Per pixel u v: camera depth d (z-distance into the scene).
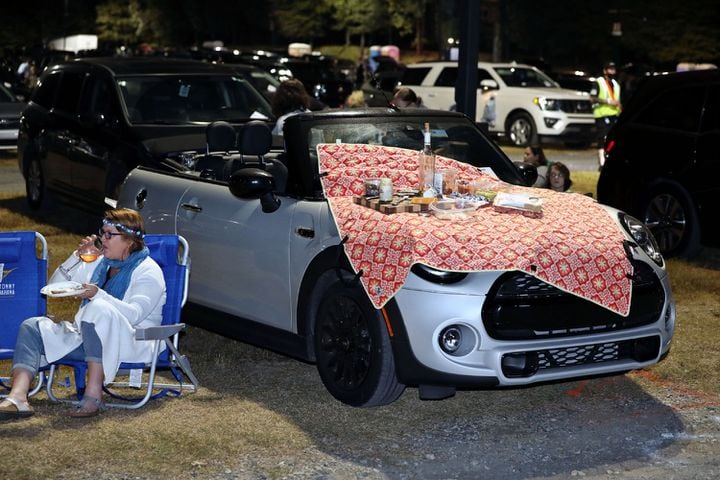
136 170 8.02
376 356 5.74
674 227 10.71
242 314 6.80
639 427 5.88
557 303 5.68
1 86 18.53
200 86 11.23
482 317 5.50
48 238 10.99
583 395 6.44
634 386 6.62
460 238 5.62
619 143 11.28
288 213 6.42
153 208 7.52
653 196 10.90
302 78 30.64
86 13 68.81
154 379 6.62
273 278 6.47
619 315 5.83
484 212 6.09
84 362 5.93
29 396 6.02
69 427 5.64
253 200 6.74
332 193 6.31
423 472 5.16
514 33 53.50
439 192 6.45
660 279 6.09
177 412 5.94
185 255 6.22
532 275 5.55
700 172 10.40
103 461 5.17
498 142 24.28
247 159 7.62
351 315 5.91
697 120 10.56
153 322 6.06
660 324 6.04
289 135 6.80
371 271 5.66
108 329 5.75
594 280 5.67
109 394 6.16
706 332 7.91
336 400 6.21
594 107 23.08
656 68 36.44
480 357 5.53
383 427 5.78
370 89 25.70
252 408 6.04
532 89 23.61
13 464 5.09
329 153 6.52
